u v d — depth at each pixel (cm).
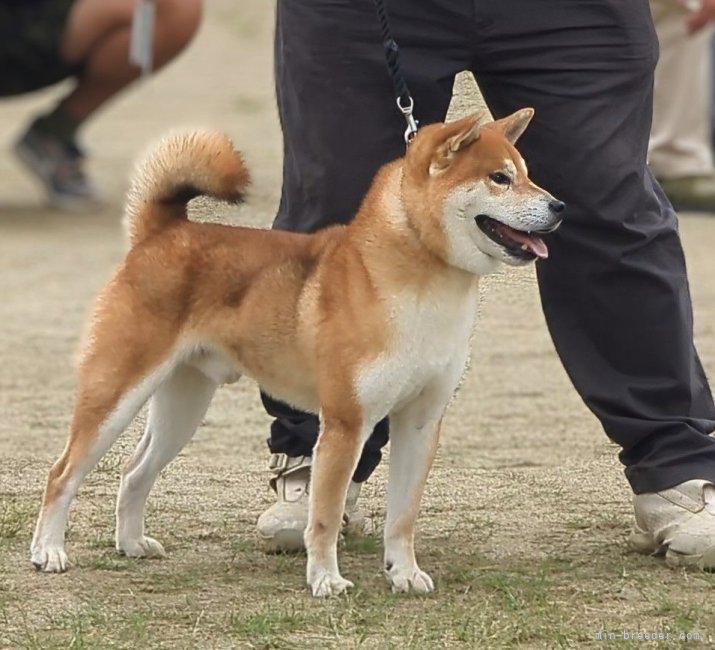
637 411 902
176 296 862
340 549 930
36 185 2839
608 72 891
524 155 902
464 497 1048
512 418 1284
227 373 880
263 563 898
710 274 1862
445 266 809
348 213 909
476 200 795
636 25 895
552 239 901
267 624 775
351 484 943
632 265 891
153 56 2556
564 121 889
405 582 841
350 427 822
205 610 807
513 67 896
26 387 1391
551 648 747
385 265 808
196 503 1030
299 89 907
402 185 811
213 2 5375
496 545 936
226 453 1165
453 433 1235
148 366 860
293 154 923
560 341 920
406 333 807
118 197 2655
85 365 866
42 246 2208
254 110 3438
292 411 934
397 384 815
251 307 852
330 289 827
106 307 867
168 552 920
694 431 902
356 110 896
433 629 774
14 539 937
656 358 900
